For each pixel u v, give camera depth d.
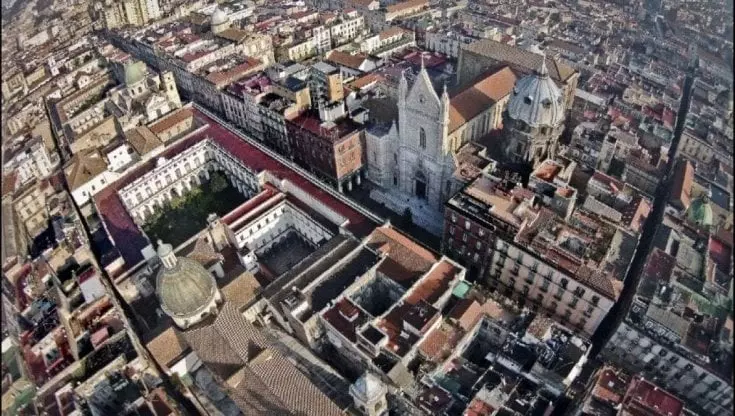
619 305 102.81
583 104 151.88
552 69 143.75
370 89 163.00
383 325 89.75
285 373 84.88
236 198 143.50
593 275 92.75
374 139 132.75
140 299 113.19
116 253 115.50
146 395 86.88
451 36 193.50
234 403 90.44
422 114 116.00
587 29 198.75
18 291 100.12
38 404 84.88
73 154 142.12
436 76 177.62
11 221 106.75
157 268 114.44
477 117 130.88
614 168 134.25
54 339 93.38
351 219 112.94
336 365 100.25
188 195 144.88
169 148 145.62
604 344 95.75
